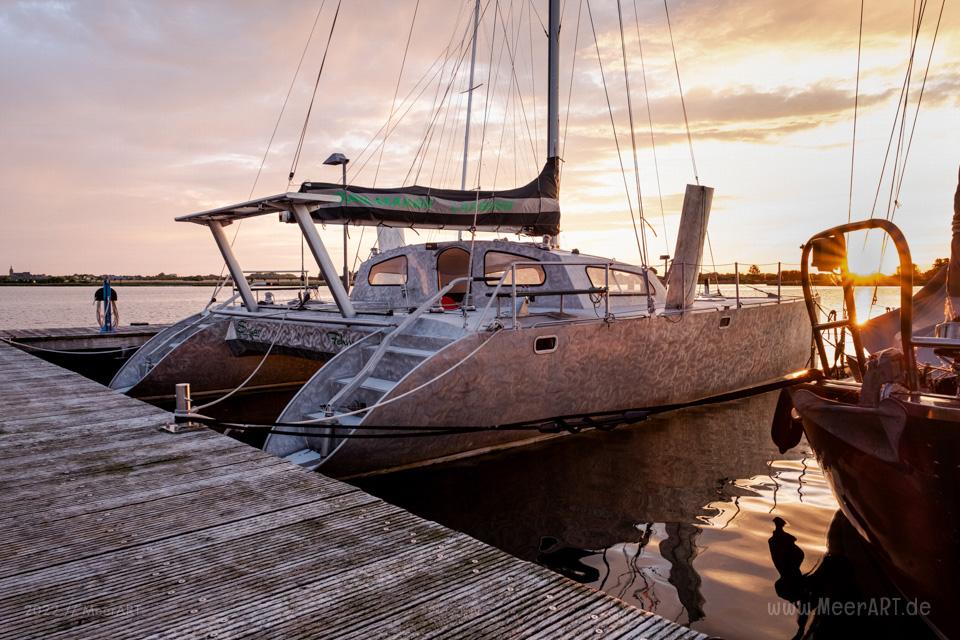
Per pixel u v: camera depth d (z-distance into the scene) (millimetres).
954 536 2834
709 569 3898
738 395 4863
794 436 4539
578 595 2346
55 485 3656
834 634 3105
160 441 4648
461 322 6238
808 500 5180
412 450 5801
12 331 14047
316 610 2246
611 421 6051
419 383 5516
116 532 2969
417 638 2061
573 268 7719
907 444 2910
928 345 3033
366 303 8992
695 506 5055
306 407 6059
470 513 4953
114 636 2092
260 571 2561
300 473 3881
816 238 3928
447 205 7965
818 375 4406
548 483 5629
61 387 7027
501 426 5863
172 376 9047
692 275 7930
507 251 8039
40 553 2742
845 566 3912
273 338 8203
